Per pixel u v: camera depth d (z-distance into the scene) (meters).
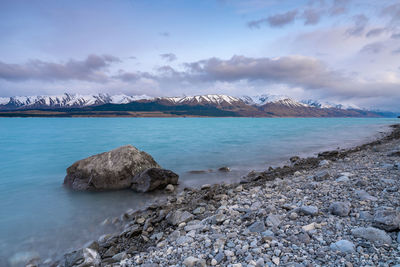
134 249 6.73
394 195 7.84
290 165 19.67
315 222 6.29
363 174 11.59
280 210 7.71
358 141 38.16
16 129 77.94
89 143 38.12
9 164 22.17
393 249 4.52
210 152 27.58
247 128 82.62
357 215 6.40
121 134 56.03
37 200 11.99
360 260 4.29
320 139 42.31
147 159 15.38
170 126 100.69
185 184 14.73
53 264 6.58
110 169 13.77
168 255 5.66
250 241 5.69
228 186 13.75
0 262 6.71
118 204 11.34
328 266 4.23
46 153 28.55
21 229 8.73
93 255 6.19
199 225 7.44
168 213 9.52
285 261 4.58
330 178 11.66
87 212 10.37
